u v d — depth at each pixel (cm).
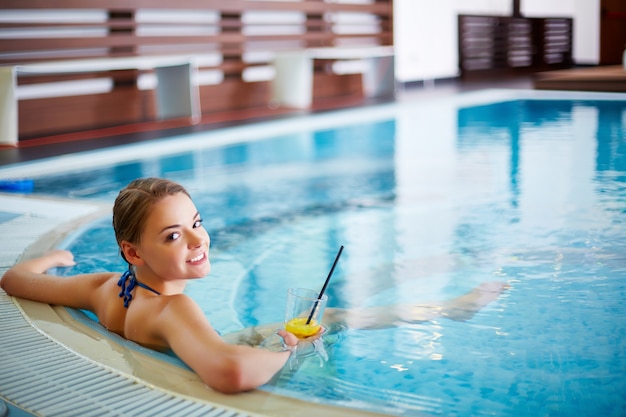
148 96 781
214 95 845
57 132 680
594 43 1563
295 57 866
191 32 827
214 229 348
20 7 651
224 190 437
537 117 745
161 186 188
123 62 644
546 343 205
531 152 541
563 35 1574
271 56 896
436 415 162
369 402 166
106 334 198
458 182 445
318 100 968
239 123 727
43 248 295
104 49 733
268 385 170
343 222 358
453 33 1316
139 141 616
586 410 166
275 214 377
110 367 175
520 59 1476
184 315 179
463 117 771
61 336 197
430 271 277
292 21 957
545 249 300
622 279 259
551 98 912
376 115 793
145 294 194
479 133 651
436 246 312
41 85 679
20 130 662
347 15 1039
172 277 189
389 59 1013
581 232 323
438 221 354
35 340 194
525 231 329
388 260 293
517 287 254
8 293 232
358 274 276
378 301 244
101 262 284
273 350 194
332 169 498
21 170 489
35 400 157
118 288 206
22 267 244
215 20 855
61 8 687
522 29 1460
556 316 226
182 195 189
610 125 662
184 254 186
